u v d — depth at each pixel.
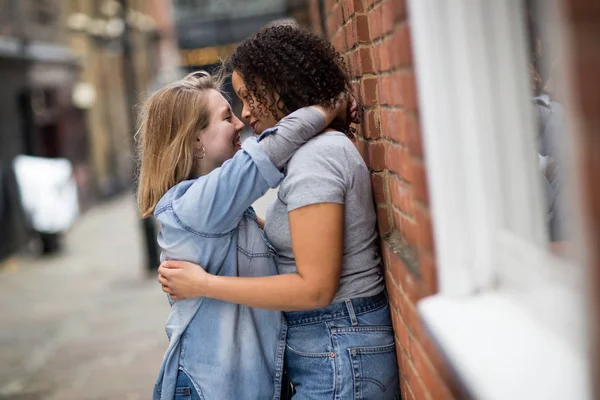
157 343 6.40
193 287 2.00
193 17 20.89
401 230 1.94
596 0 0.64
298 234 1.88
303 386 2.06
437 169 1.40
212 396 2.04
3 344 6.76
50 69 14.95
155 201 2.14
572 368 1.01
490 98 1.33
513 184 1.33
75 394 5.25
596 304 0.67
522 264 1.26
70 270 10.34
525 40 1.32
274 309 1.93
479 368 1.09
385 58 1.90
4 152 11.75
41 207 11.45
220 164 2.15
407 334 1.85
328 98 1.99
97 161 18.88
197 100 2.11
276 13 20.58
